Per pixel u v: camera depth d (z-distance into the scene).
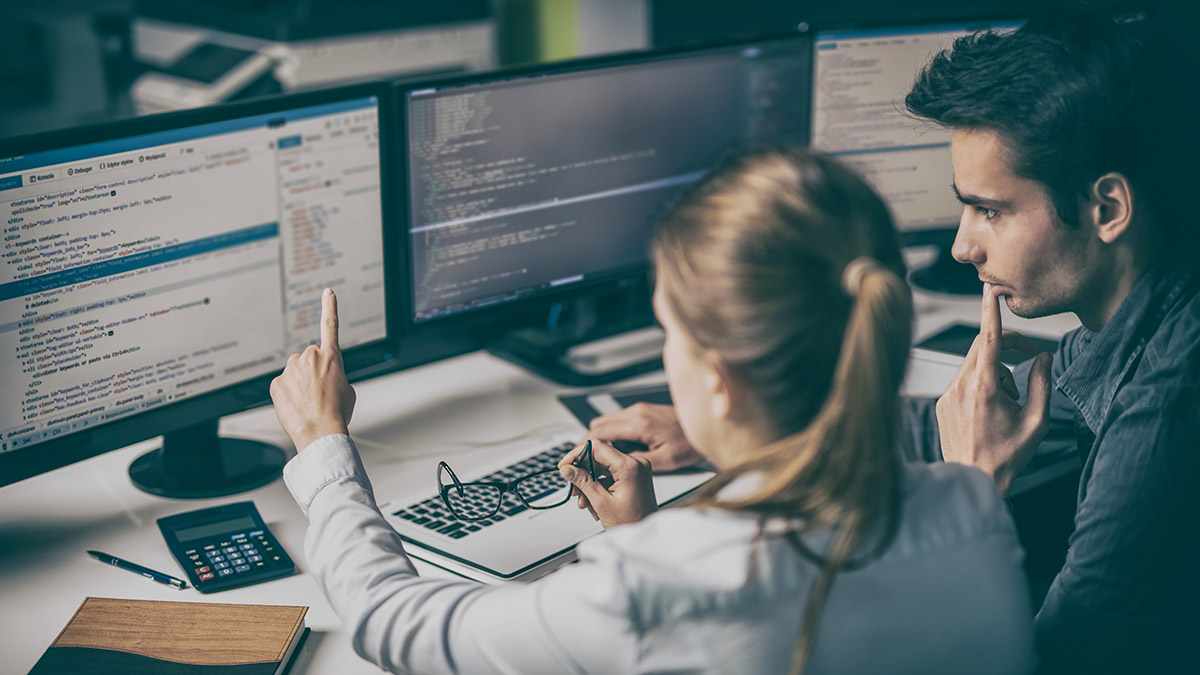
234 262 1.37
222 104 1.31
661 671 0.71
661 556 0.72
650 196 1.79
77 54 3.22
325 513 0.93
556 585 0.75
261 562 1.22
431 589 0.84
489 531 1.25
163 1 3.00
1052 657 1.01
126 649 1.04
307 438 0.99
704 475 1.41
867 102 1.92
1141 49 1.05
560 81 1.62
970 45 1.13
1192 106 1.07
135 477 1.43
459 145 1.55
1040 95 1.05
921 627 0.73
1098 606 1.00
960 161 1.13
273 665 1.02
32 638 1.09
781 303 0.68
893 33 1.89
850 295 0.69
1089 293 1.14
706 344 0.71
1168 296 1.10
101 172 1.22
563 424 1.59
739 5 2.91
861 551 0.71
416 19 2.81
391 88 1.46
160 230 1.29
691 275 0.71
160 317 1.32
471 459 1.48
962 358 1.73
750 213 0.69
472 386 1.73
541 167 1.65
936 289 2.08
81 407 1.27
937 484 0.79
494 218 1.62
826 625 0.71
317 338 1.50
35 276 1.20
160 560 1.24
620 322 1.93
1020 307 1.17
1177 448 0.98
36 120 3.27
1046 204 1.09
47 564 1.23
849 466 0.68
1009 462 1.17
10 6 3.25
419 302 1.59
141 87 2.79
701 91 1.78
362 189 1.48
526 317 1.90
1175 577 1.00
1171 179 1.07
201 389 1.38
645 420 1.46
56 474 1.45
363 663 1.06
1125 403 1.02
